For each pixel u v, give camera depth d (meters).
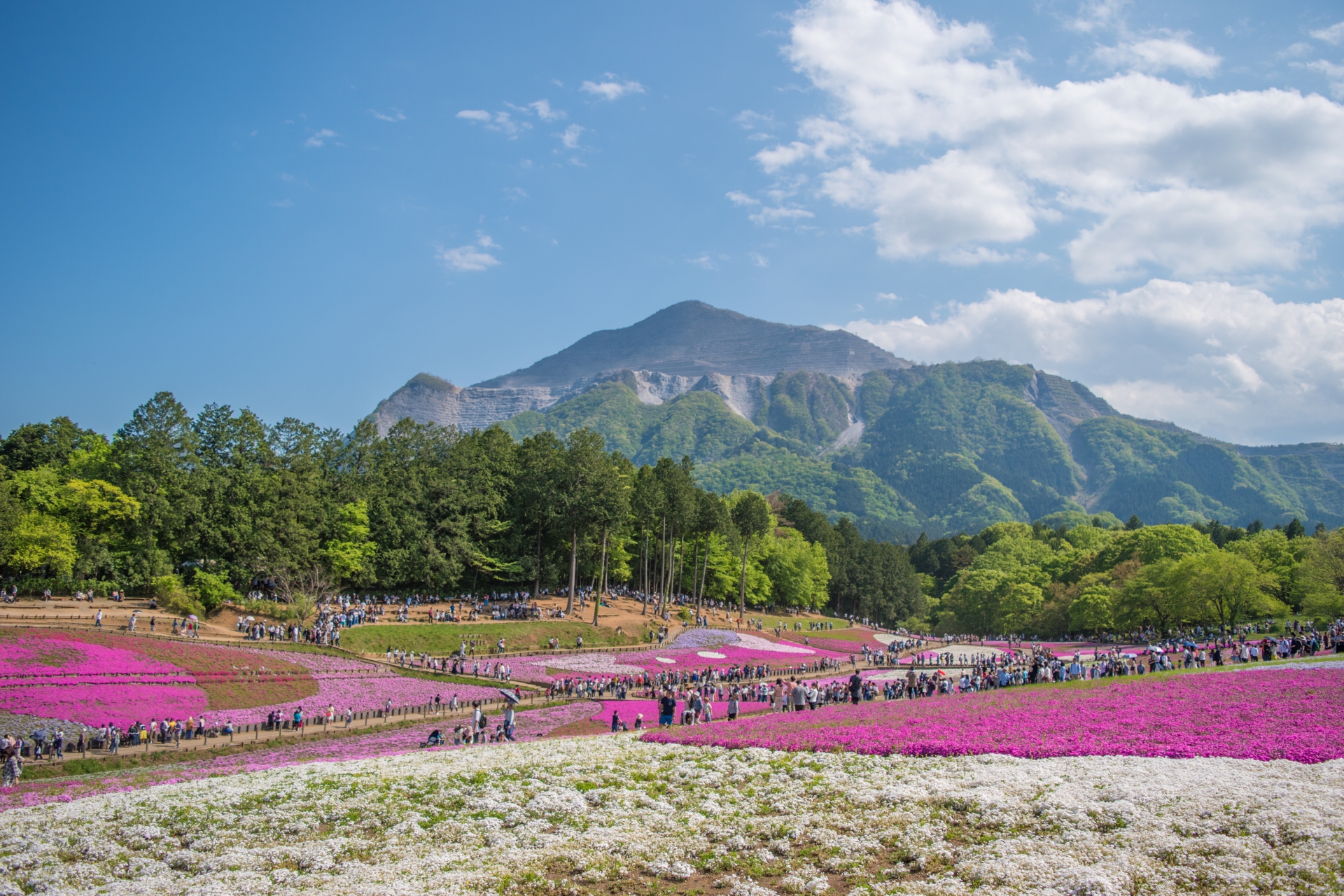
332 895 18.11
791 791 24.42
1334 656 51.69
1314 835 17.59
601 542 109.94
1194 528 146.50
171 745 42.50
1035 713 33.66
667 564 129.00
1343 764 22.78
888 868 18.66
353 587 94.88
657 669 77.62
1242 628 98.00
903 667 89.94
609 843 21.03
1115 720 30.98
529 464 117.00
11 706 43.22
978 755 26.77
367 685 60.06
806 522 196.00
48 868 21.20
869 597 181.12
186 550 78.38
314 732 47.84
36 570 71.44
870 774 25.48
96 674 49.59
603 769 28.30
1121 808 20.25
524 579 107.25
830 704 47.16
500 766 29.28
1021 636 152.00
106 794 29.75
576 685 64.25
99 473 80.56
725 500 184.25
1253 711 30.67
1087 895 16.02
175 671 53.09
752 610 143.88
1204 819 19.23
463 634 80.69
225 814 25.16
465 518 100.19
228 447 90.69
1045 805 21.08
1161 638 108.88
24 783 33.78
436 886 18.48
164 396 83.56
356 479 98.31
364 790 26.98
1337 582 99.12
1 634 51.78
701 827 22.06
